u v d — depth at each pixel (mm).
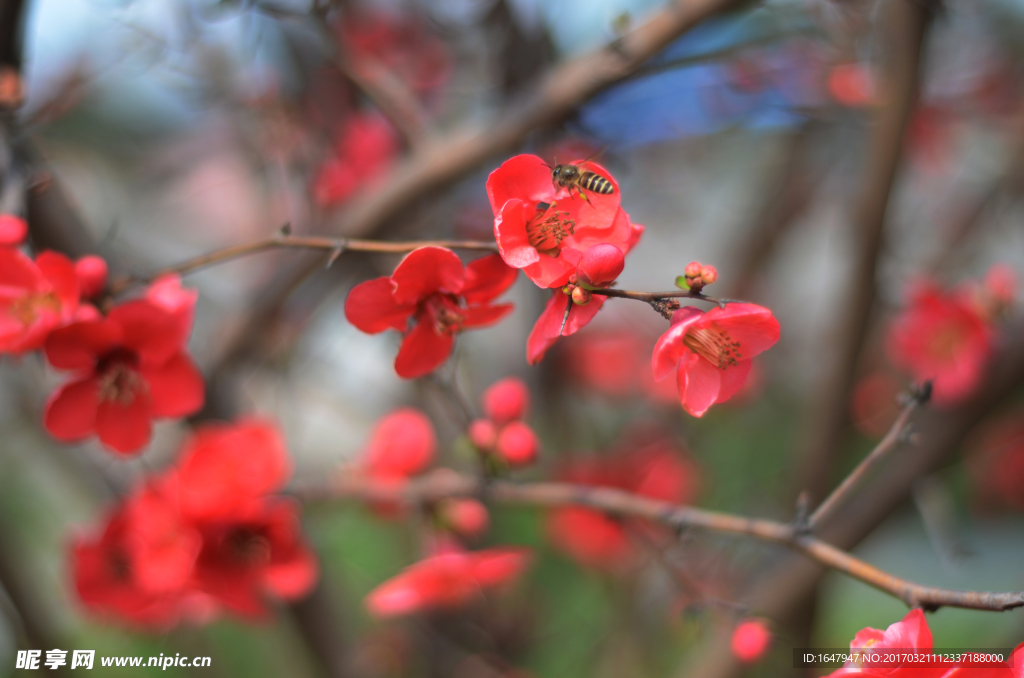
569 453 700
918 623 375
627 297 375
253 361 614
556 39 567
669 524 434
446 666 620
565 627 748
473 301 396
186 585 446
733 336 381
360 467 500
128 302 412
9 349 405
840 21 526
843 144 710
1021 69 739
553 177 389
